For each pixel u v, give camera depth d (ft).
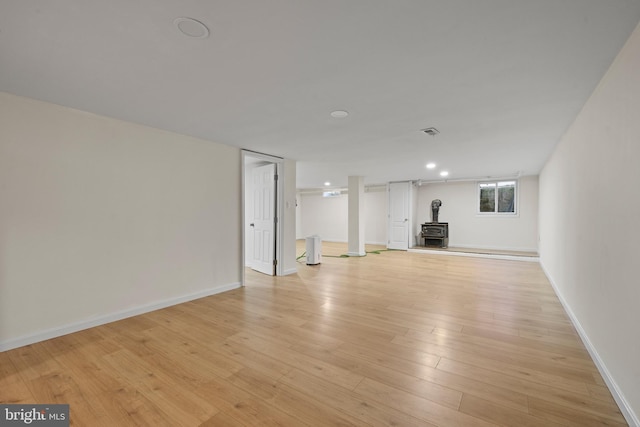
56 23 4.78
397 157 16.56
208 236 13.03
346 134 11.63
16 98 8.02
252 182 18.86
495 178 26.58
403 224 28.81
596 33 5.04
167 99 8.14
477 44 5.40
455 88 7.30
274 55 5.83
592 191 7.65
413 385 6.42
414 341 8.55
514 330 9.31
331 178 26.94
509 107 8.57
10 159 7.95
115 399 5.93
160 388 6.31
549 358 7.57
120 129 10.09
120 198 10.14
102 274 9.71
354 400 5.93
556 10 4.45
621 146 5.70
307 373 6.89
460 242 29.09
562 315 10.66
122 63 6.16
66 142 8.91
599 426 5.19
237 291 13.83
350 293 13.52
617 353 5.86
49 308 8.63
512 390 6.23
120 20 4.71
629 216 5.33
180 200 11.93
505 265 20.59
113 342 8.44
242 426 5.23
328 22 4.78
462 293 13.51
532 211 25.81
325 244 33.88
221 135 12.01
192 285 12.42
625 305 5.49
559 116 9.32
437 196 30.19
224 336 8.88
